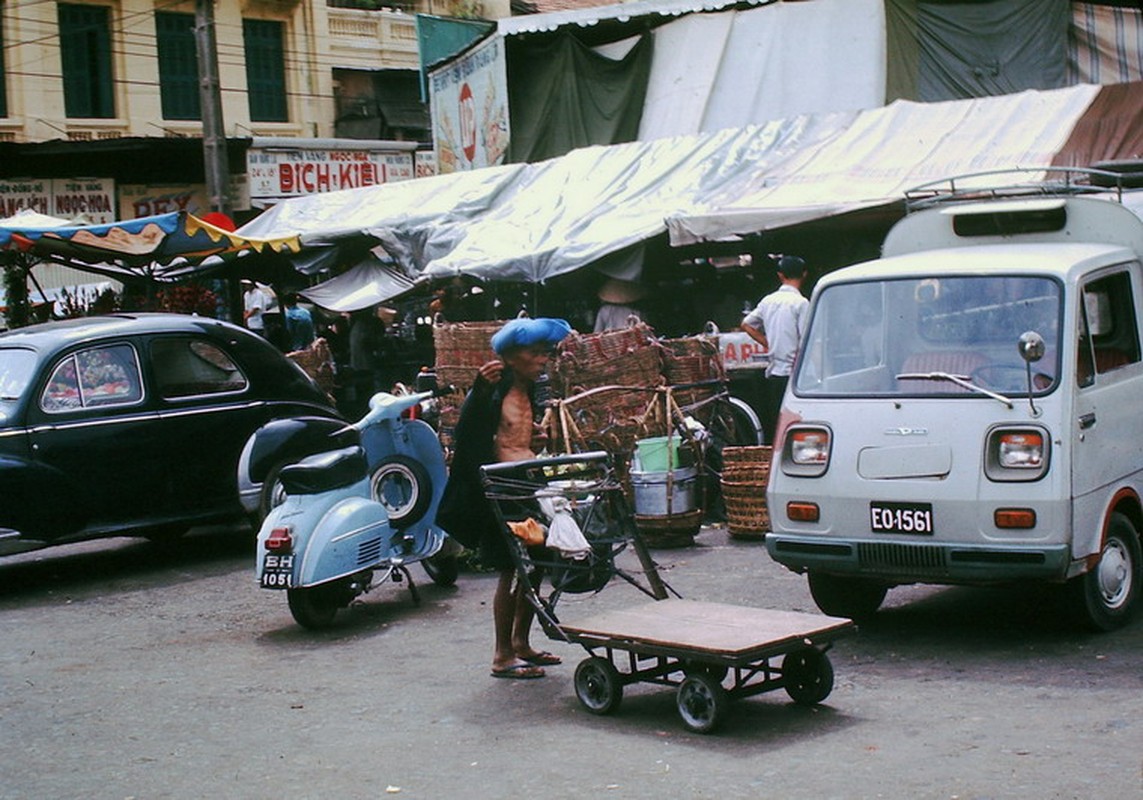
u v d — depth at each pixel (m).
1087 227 7.27
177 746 5.62
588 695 5.79
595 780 4.87
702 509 9.90
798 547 6.86
